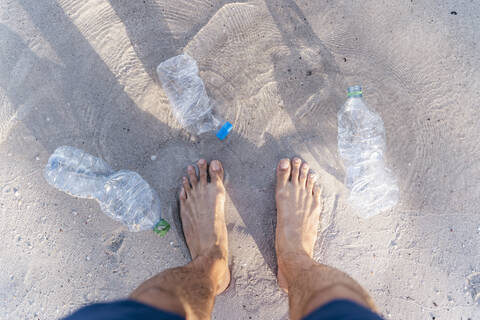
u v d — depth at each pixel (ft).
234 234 5.00
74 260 4.99
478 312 4.93
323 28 4.94
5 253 4.99
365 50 4.95
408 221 4.98
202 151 4.98
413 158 4.96
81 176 4.96
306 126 4.96
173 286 3.51
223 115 4.95
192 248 4.77
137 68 4.92
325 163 4.96
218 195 4.83
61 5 4.91
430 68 4.95
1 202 4.98
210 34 4.94
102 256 4.99
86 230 4.98
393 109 4.96
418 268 4.97
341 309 2.64
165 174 4.98
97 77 4.92
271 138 4.96
